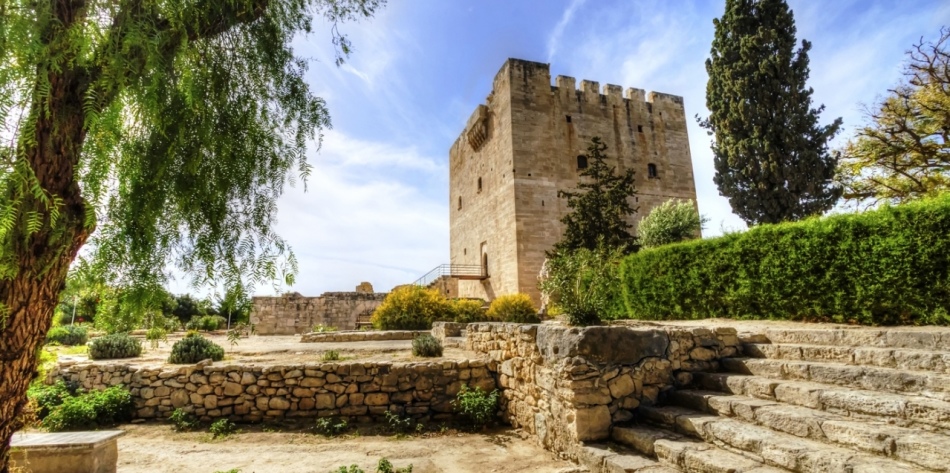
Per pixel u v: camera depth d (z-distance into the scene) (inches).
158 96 105.0
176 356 343.6
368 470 213.3
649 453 179.5
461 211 1382.9
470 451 243.4
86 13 101.8
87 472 175.5
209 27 123.3
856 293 274.8
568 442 210.5
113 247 107.8
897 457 126.1
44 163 96.7
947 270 233.6
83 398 293.1
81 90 101.7
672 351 226.5
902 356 170.1
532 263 981.8
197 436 273.1
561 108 1087.6
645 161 1123.9
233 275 126.0
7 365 96.8
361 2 154.6
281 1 141.4
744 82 673.0
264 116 139.5
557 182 1040.2
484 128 1186.0
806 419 151.4
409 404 307.3
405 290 740.0
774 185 641.0
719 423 171.9
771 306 336.5
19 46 86.4
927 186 647.1
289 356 409.4
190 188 120.7
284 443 261.4
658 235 711.7
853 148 714.2
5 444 101.7
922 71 634.2
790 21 679.1
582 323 297.4
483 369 322.3
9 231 90.8
